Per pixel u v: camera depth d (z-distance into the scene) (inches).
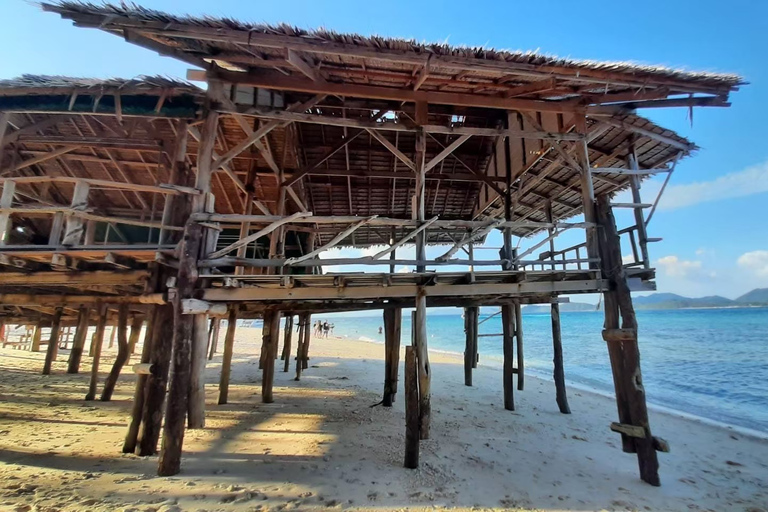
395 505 149.2
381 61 205.0
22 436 202.2
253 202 316.8
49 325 516.4
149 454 185.2
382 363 657.6
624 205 227.0
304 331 538.6
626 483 187.5
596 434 272.4
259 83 214.5
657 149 274.2
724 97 223.9
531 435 258.5
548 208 378.3
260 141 295.7
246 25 171.0
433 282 212.5
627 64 200.7
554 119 285.3
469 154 383.2
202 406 240.5
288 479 166.6
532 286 214.1
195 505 138.6
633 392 196.9
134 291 269.9
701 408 414.3
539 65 197.9
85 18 162.7
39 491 139.3
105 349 729.6
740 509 169.0
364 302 291.7
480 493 165.0
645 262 228.7
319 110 303.3
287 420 262.5
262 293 192.5
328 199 406.6
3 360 483.2
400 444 221.0
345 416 278.5
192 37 173.3
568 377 609.0
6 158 296.0
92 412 261.1
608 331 208.4
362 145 345.7
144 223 198.5
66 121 280.4
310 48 179.5
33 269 209.5
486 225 211.9
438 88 235.3
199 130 255.3
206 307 181.0
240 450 199.9
